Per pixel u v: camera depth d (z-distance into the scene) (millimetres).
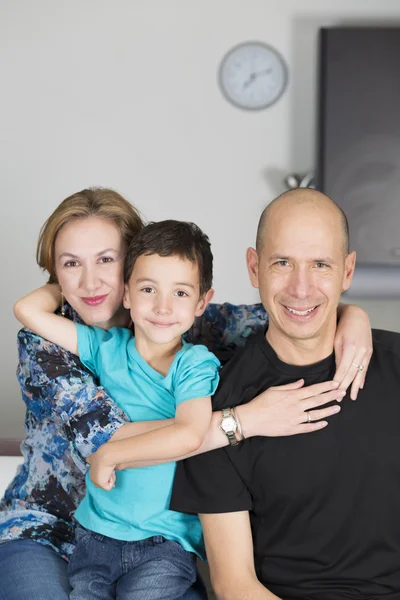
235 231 5410
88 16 5234
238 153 5348
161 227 1770
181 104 5305
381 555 1630
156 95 5297
